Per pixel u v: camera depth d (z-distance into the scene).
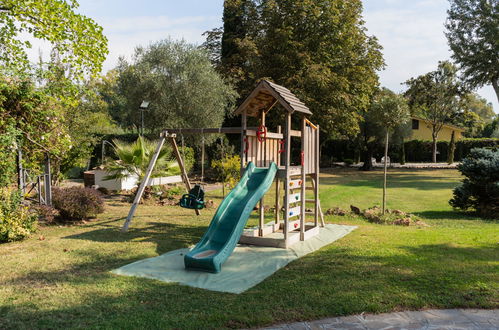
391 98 10.36
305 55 22.27
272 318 3.72
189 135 20.95
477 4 26.75
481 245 6.64
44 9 9.55
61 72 11.84
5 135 7.56
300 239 7.53
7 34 10.05
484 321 3.69
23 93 8.01
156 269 5.56
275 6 23.56
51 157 9.52
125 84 20.86
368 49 25.59
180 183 17.88
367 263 5.52
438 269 5.14
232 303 4.14
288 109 6.95
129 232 8.24
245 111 7.49
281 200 14.01
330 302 4.09
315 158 8.38
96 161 22.95
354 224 9.47
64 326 3.57
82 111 14.23
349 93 24.86
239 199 6.96
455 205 11.73
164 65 20.30
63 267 5.62
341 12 23.81
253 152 7.77
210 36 28.78
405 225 9.38
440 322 3.67
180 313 3.86
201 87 20.02
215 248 6.11
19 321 3.69
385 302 4.08
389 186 18.86
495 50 26.44
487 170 10.77
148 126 21.17
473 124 52.84
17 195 7.73
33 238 7.58
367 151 30.66
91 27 10.25
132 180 16.11
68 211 9.23
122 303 4.16
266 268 5.62
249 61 24.20
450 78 35.50
